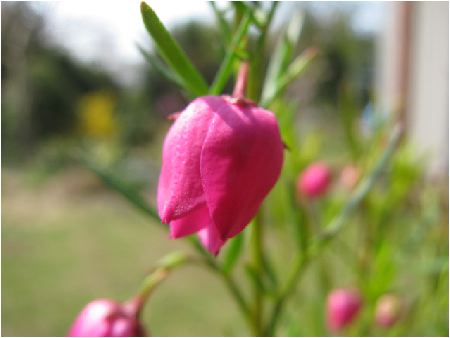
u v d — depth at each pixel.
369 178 0.06
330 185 0.08
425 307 0.08
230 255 0.05
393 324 0.07
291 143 0.06
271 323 0.05
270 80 0.05
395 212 0.08
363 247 0.08
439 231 0.08
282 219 0.08
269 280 0.05
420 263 0.08
